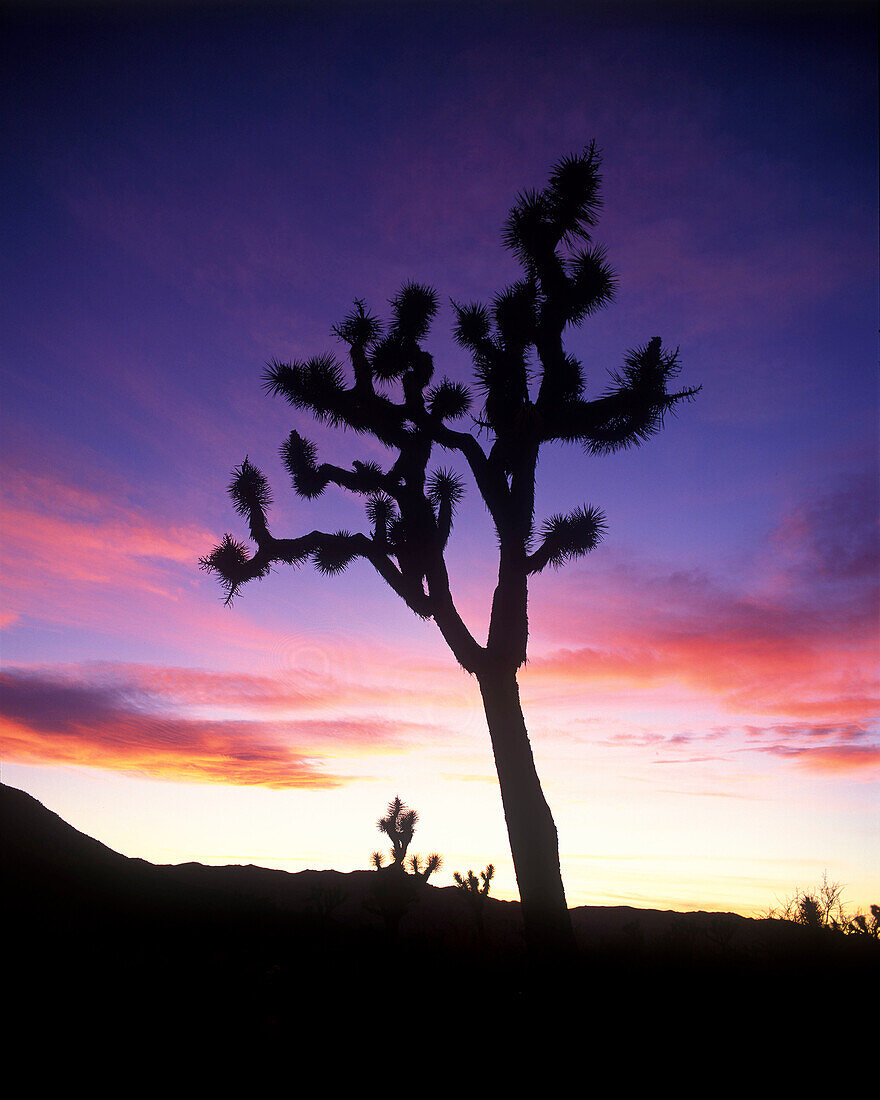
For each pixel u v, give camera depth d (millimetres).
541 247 9453
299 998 6785
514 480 8922
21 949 7594
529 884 7309
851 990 7016
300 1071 5113
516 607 8453
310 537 9883
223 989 7031
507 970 7855
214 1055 5312
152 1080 4805
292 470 10844
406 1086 4895
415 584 9195
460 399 10461
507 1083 4953
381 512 10516
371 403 9836
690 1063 5277
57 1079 4664
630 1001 6609
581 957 7102
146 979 7133
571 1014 6160
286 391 9961
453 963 8039
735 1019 6160
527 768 7820
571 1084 4945
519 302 9523
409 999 6781
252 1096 4684
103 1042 5355
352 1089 4840
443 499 10781
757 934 10016
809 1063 5281
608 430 9594
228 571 10078
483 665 8281
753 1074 5098
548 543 8898
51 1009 5895
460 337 10320
